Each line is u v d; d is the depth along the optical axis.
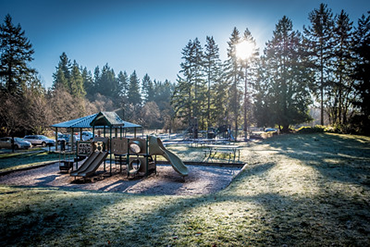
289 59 35.94
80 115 45.25
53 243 3.47
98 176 11.30
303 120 34.50
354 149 15.73
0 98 28.75
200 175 11.20
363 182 6.40
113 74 103.56
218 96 42.47
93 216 4.57
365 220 3.93
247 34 40.16
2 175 11.46
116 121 12.64
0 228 3.93
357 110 31.02
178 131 52.53
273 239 3.43
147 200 5.90
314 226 3.79
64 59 72.44
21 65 38.91
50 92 42.12
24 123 29.48
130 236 3.68
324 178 7.18
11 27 38.53
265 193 6.18
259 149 18.91
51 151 19.20
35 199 5.68
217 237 3.56
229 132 32.62
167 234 3.72
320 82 33.97
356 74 27.94
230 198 5.92
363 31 32.03
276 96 35.03
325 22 34.03
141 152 11.38
